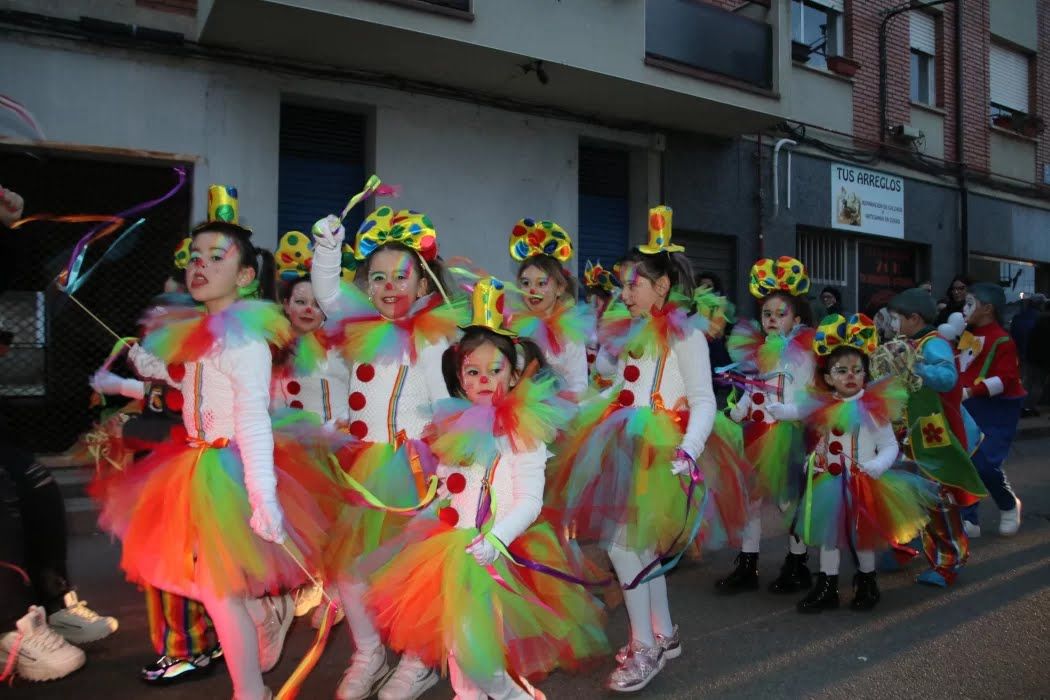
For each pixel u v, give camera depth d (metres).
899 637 4.07
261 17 7.21
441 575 2.69
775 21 10.52
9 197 3.55
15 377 7.20
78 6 7.19
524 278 4.50
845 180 13.00
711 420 3.47
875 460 4.26
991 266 15.86
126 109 7.41
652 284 3.57
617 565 3.44
